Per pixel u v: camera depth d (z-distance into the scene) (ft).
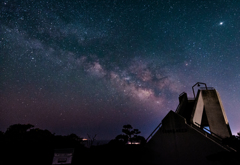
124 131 67.15
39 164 39.01
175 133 39.99
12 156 40.50
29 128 60.18
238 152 28.81
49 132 63.16
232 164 29.22
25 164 38.40
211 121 59.98
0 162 37.09
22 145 46.16
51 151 46.37
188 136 38.04
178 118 41.27
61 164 30.35
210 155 31.42
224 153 30.14
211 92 66.23
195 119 50.98
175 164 36.91
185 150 37.06
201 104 62.49
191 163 35.22
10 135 50.26
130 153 48.32
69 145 53.47
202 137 36.17
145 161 40.86
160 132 42.24
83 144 60.34
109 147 54.75
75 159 44.24
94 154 49.14
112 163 42.04
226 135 55.83
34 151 44.57
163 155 39.17
